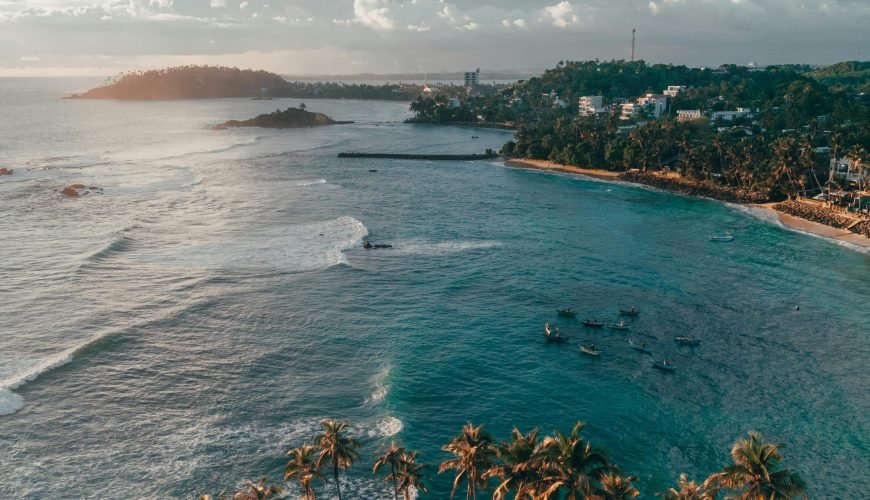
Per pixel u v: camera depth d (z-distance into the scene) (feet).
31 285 416.67
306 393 300.20
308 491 210.59
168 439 261.44
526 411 295.28
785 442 273.95
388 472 247.70
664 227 618.44
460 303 419.74
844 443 273.33
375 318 390.01
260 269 465.06
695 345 363.35
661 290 447.83
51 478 234.38
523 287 450.71
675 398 308.81
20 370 305.94
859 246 549.95
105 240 522.47
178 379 307.58
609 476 166.09
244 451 255.91
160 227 576.20
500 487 174.19
